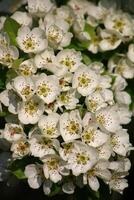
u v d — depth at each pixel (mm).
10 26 541
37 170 504
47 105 507
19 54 536
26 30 533
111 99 527
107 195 519
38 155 488
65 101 510
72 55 539
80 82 522
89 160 487
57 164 493
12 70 511
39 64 515
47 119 499
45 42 524
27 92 500
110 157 512
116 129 509
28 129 511
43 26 553
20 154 498
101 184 519
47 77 506
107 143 497
